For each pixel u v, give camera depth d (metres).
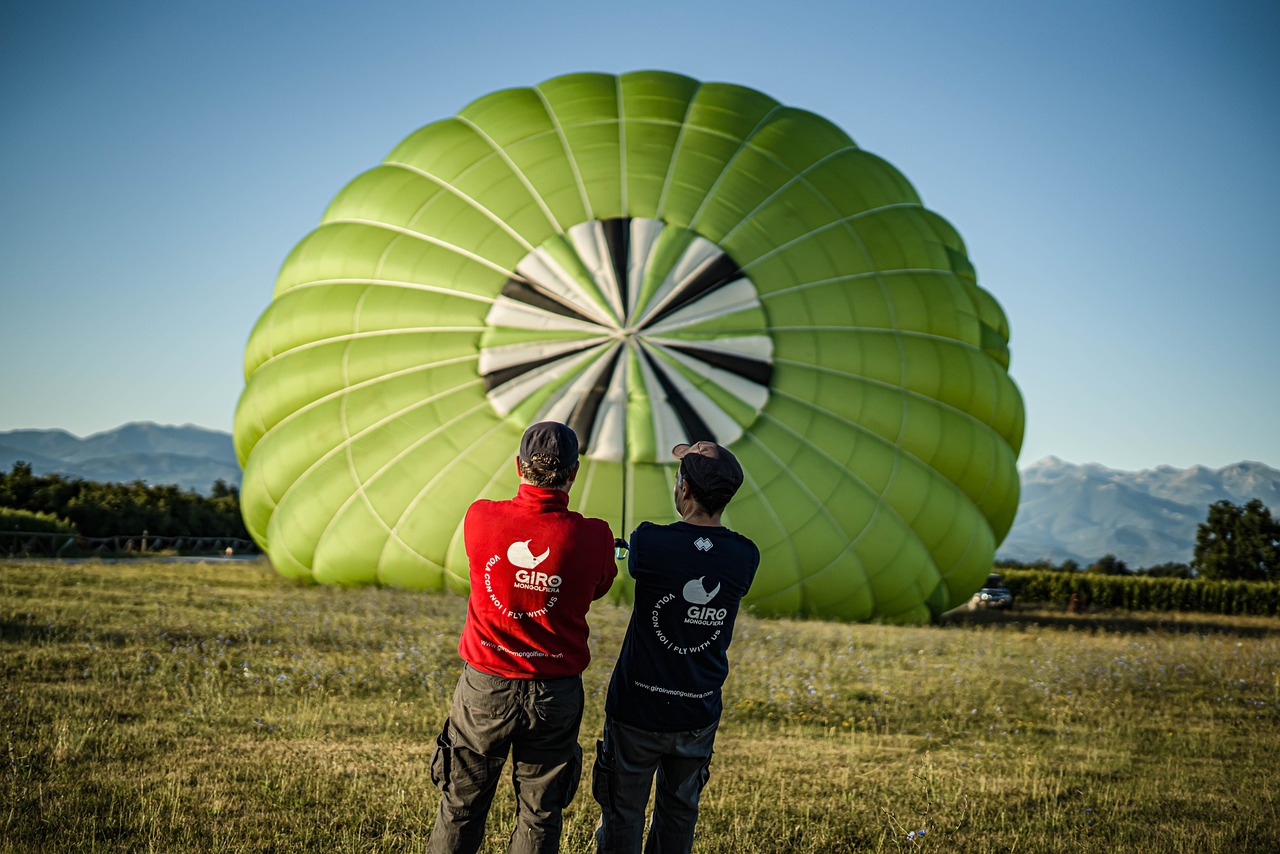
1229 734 9.41
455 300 18.94
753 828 5.93
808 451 18.16
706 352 18.33
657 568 4.23
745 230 19.02
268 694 9.01
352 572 18.59
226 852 4.98
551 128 20.00
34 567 20.75
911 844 5.81
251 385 21.12
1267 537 56.66
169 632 11.81
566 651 4.12
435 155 20.38
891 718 9.54
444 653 11.50
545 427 4.25
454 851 4.19
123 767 6.36
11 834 5.01
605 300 18.50
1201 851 5.89
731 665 11.86
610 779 4.27
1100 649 15.56
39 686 8.47
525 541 4.07
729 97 20.88
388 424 18.75
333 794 6.12
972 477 19.78
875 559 18.06
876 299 19.19
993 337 21.28
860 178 20.47
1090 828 6.25
